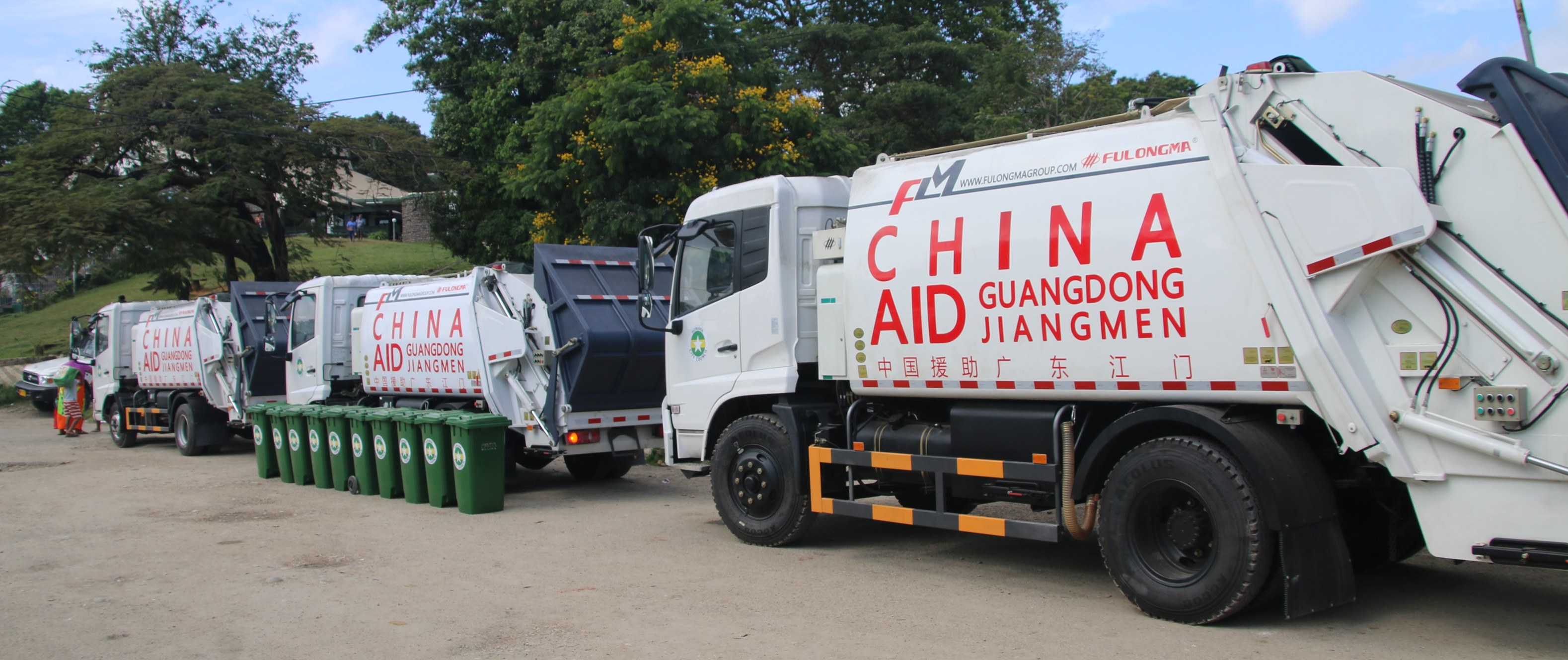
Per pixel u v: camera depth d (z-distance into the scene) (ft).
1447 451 16.48
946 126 86.43
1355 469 18.83
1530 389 15.70
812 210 26.66
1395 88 17.33
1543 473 15.53
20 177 81.30
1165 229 19.07
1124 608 20.54
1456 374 16.38
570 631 19.69
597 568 25.36
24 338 126.72
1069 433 20.61
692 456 29.40
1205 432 19.03
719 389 28.02
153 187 80.64
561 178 59.41
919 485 24.54
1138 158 19.72
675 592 22.65
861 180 24.64
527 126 63.98
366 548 28.30
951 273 22.29
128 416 59.16
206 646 19.20
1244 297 18.10
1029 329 20.98
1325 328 17.28
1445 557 16.55
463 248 92.12
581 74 74.13
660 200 57.77
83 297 155.74
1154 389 19.24
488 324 36.91
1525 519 15.80
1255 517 17.84
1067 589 22.38
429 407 40.27
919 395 23.20
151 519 33.45
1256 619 19.35
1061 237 20.51
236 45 103.60
